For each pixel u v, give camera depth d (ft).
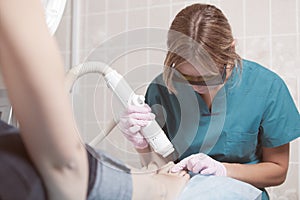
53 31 3.37
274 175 4.18
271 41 5.82
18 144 1.47
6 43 1.33
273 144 4.29
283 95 4.31
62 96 1.37
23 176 1.39
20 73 1.32
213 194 2.81
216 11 3.54
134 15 6.66
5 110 3.65
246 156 4.40
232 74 4.06
